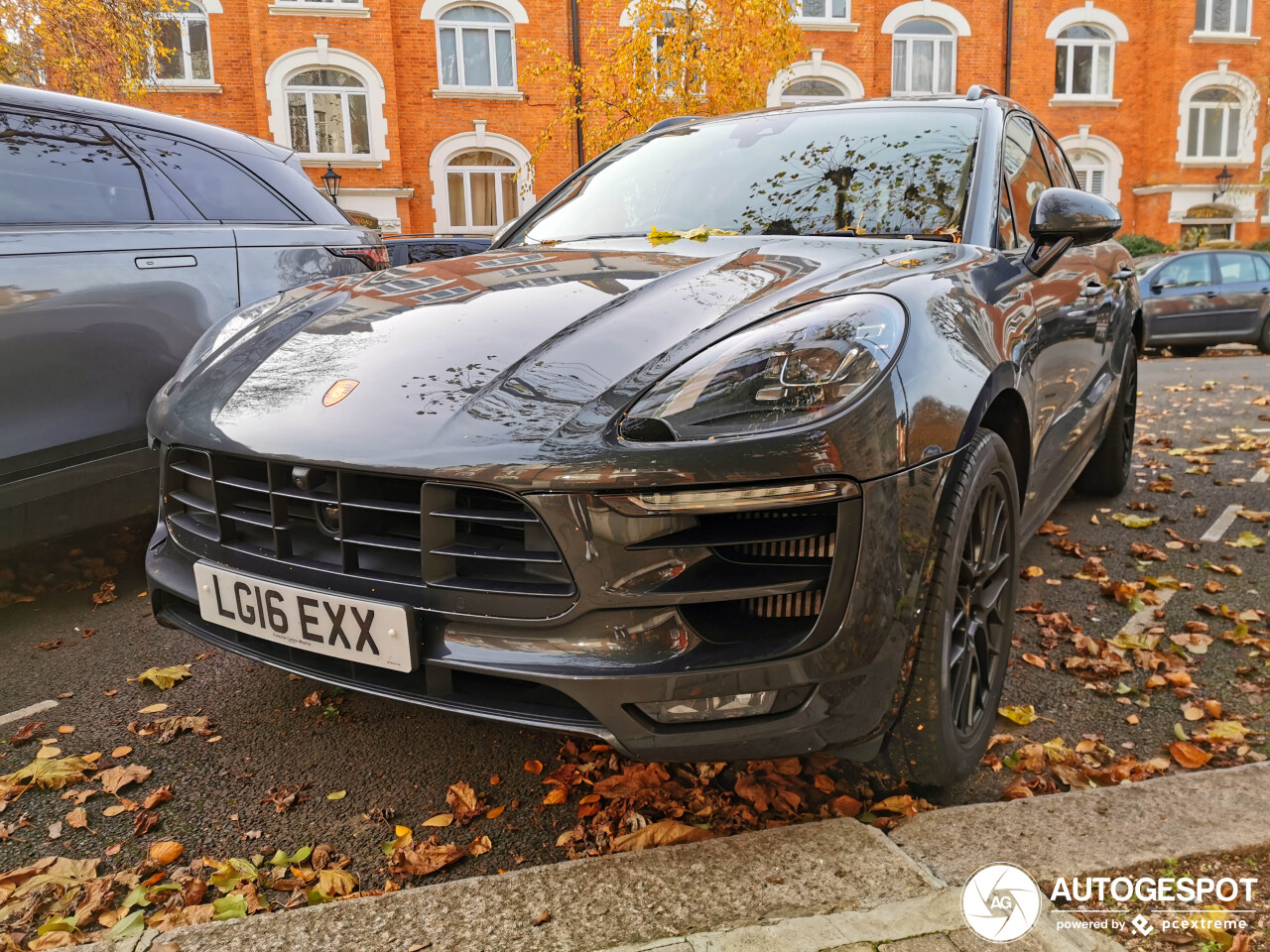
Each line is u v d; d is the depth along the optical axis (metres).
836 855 1.60
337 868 1.72
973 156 2.59
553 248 2.57
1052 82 21.58
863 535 1.53
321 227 3.74
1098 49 21.91
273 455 1.75
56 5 12.70
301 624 1.77
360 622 1.69
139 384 3.04
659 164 2.97
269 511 1.85
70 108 3.11
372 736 2.21
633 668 1.53
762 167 2.77
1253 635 2.72
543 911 1.48
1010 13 21.08
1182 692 2.37
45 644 2.79
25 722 2.31
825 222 2.51
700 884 1.53
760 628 1.57
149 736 2.22
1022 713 2.24
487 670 1.59
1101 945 1.39
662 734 1.55
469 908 1.49
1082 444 3.24
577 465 1.52
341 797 1.96
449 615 1.63
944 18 20.83
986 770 2.03
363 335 2.00
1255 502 4.09
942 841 1.65
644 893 1.51
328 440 1.70
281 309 2.36
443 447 1.60
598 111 12.60
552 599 1.57
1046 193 2.41
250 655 1.93
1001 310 2.07
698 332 1.78
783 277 2.03
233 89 18.14
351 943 1.42
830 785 1.92
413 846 1.77
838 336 1.65
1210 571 3.26
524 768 2.07
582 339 1.80
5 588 3.25
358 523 1.71
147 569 2.12
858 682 1.58
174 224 3.22
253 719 2.31
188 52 17.94
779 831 1.66
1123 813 1.73
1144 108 22.25
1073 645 2.69
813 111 2.99
